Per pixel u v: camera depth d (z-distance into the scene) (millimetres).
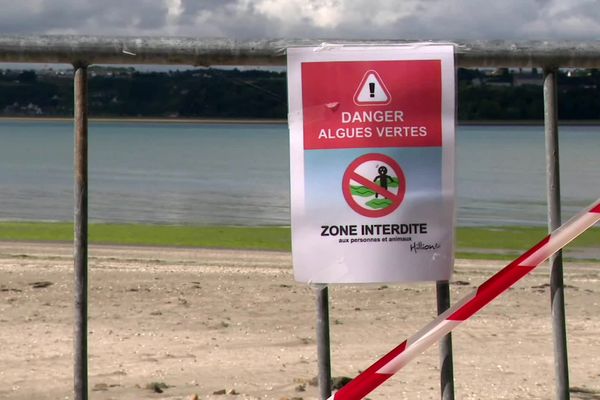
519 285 14797
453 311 4371
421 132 4688
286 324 11375
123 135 160625
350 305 12852
